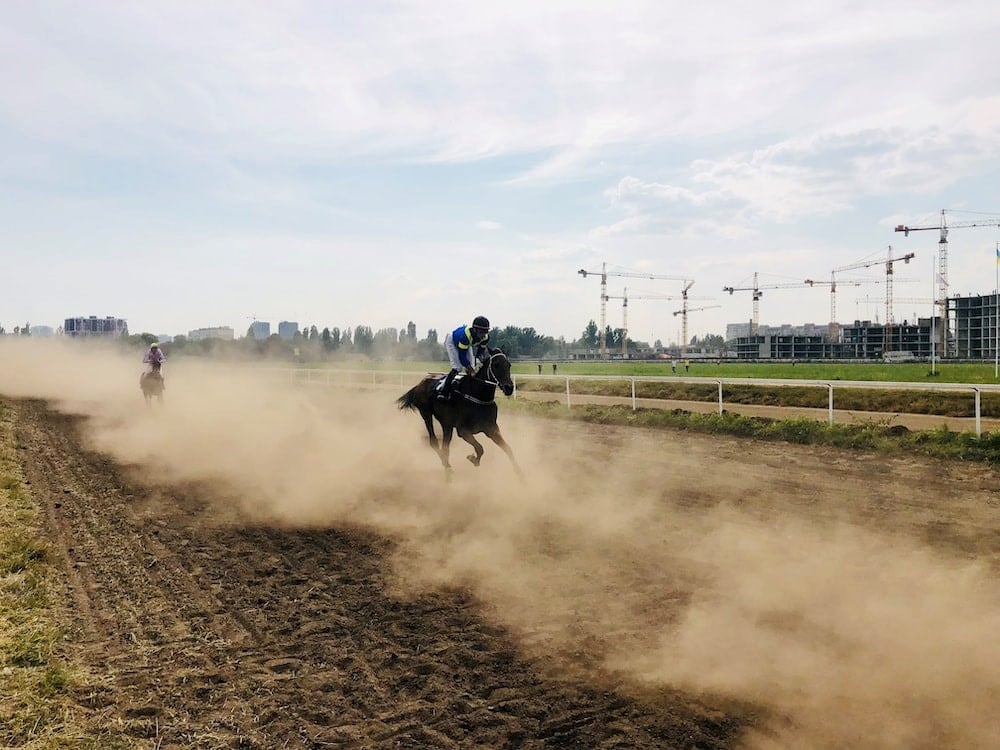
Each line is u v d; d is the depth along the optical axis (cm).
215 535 725
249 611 516
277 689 395
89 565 627
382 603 527
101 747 330
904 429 1216
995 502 770
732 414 1505
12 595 530
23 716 355
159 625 489
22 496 887
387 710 371
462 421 912
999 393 1797
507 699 379
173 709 372
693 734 338
